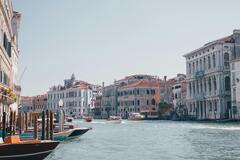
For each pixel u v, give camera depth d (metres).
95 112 129.62
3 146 14.24
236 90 65.31
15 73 49.06
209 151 21.41
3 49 29.72
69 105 133.75
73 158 18.44
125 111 112.69
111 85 122.19
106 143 26.84
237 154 19.94
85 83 139.12
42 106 146.00
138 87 107.38
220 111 73.44
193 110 86.56
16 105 49.62
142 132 40.88
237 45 75.25
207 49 79.69
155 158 18.47
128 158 18.48
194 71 86.94
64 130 28.20
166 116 94.75
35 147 14.91
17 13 54.12
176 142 27.55
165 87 104.81
